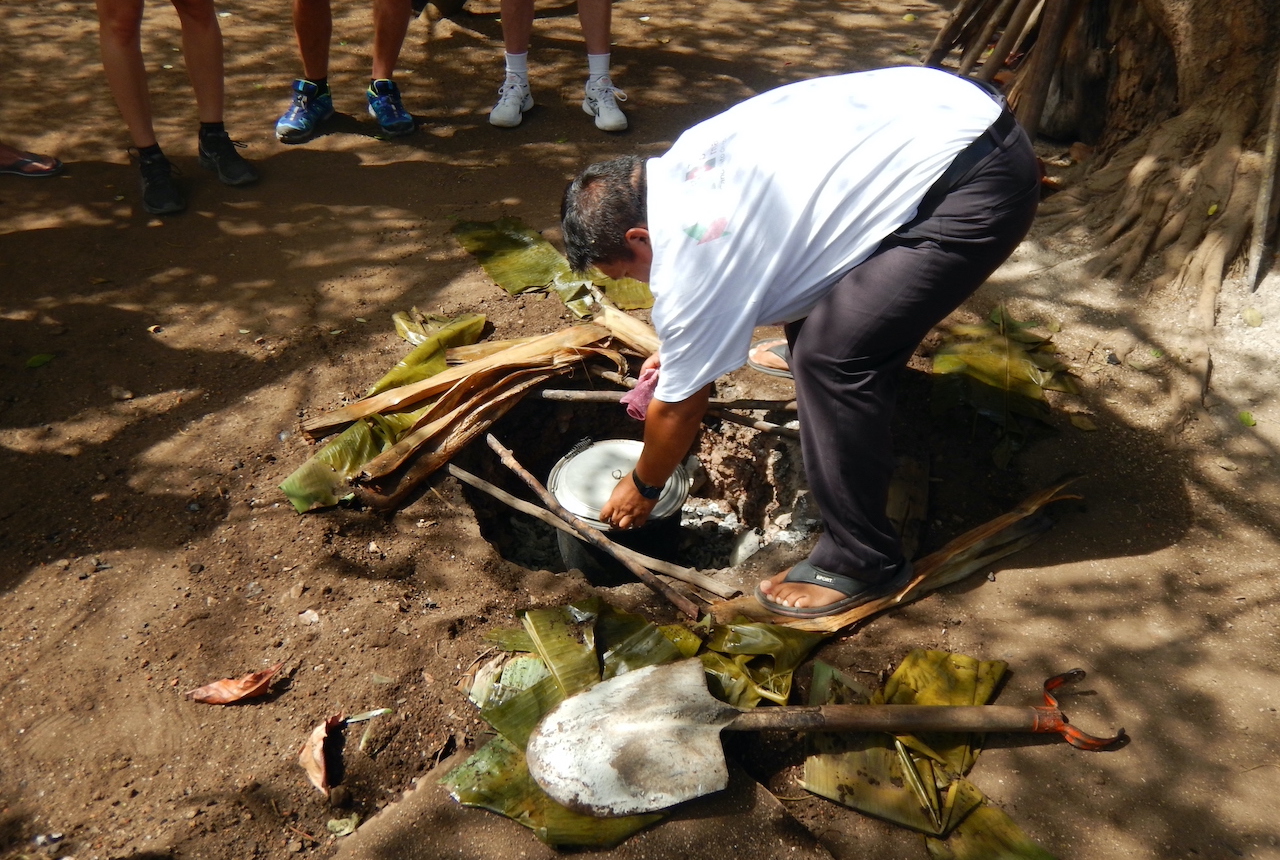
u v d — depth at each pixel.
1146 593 2.85
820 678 2.59
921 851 2.26
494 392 3.49
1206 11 4.04
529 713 2.46
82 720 2.48
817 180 2.27
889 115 2.33
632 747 2.30
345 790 2.34
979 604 2.84
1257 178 3.93
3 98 5.49
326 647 2.67
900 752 2.41
